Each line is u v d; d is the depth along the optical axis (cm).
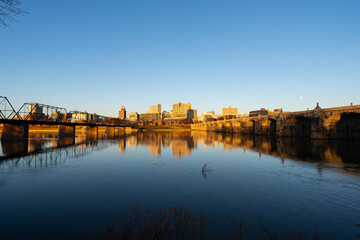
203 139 9450
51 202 1733
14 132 7525
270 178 2473
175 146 6378
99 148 5788
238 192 1973
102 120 15575
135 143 7431
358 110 5759
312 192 1953
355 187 2086
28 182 2344
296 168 3000
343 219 1414
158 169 3038
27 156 4216
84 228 1280
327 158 3800
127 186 2188
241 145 6469
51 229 1276
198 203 1702
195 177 2555
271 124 11038
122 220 1372
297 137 9038
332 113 6588
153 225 1180
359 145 5609
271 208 1599
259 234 1208
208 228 1244
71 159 3938
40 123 7144
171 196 1873
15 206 1648
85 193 1962
